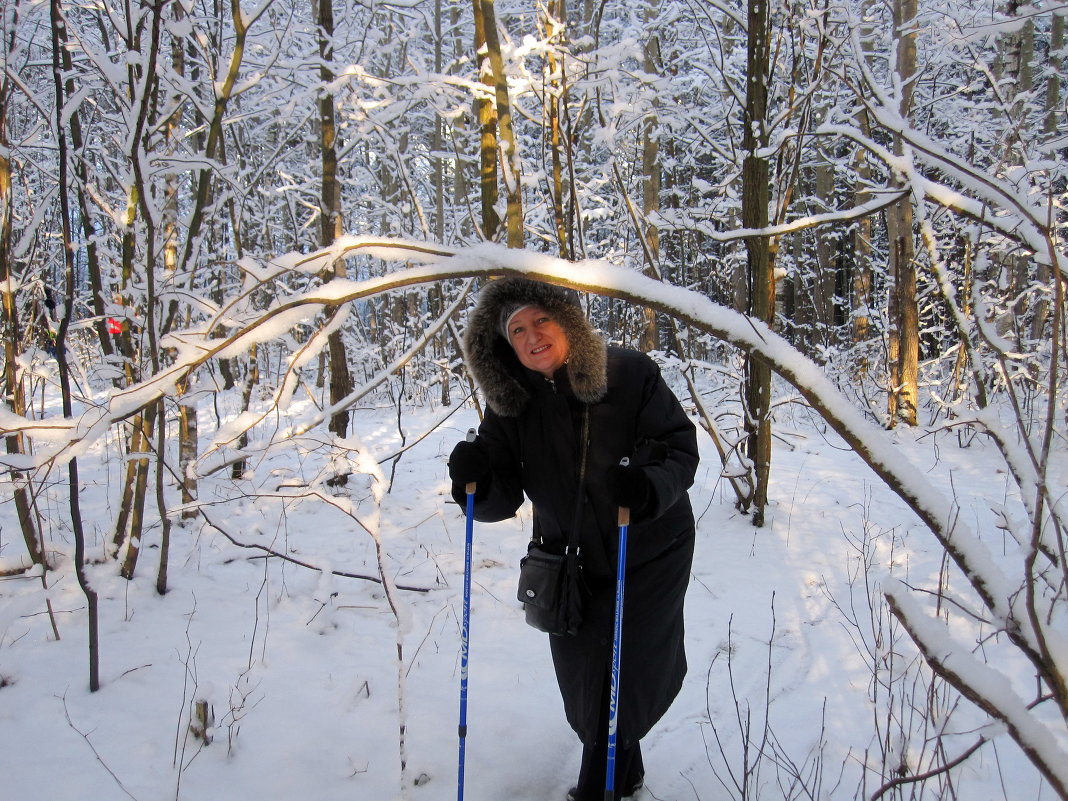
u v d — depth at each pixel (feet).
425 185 47.60
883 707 8.93
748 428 16.01
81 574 8.58
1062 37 33.63
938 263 7.40
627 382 7.13
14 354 10.54
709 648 10.52
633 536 7.08
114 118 14.28
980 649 10.14
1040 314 25.34
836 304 51.39
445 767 7.98
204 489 16.85
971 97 31.73
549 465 7.22
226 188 14.35
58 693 8.82
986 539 14.44
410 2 19.27
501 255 4.92
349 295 5.13
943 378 29.94
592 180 25.76
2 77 10.87
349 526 15.31
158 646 10.03
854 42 10.35
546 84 14.97
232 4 11.85
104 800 7.16
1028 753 3.92
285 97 20.86
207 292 17.60
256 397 29.63
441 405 31.91
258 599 11.61
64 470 18.54
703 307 4.82
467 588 7.36
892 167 8.40
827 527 15.60
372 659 10.11
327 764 7.93
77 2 14.01
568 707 7.39
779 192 16.22
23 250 11.10
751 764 8.02
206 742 8.04
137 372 11.29
